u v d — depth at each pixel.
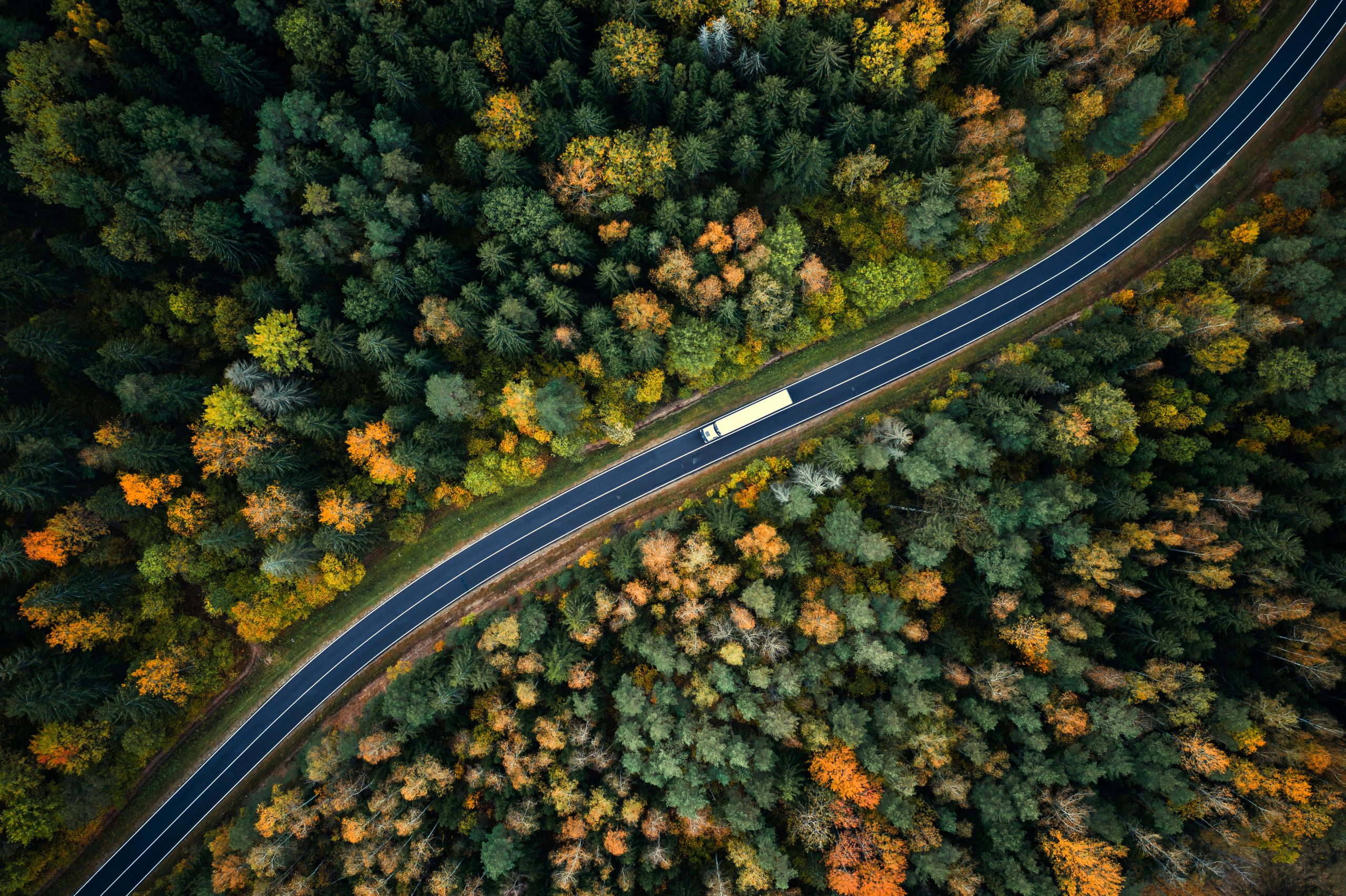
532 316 58.59
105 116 54.78
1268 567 56.00
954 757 56.38
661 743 56.66
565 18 56.75
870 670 56.53
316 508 62.84
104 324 60.44
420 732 60.62
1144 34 58.44
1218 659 58.28
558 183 59.50
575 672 57.59
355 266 61.97
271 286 59.06
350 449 58.59
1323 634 55.34
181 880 61.09
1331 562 57.25
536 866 56.00
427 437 59.84
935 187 60.91
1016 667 56.28
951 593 61.25
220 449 56.53
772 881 55.31
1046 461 63.47
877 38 57.22
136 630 61.16
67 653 57.06
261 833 58.69
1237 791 52.97
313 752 59.00
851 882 50.81
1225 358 59.19
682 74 57.41
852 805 54.47
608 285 62.69
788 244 60.97
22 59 53.28
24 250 57.88
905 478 63.28
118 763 60.84
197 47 55.28
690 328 61.62
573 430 64.50
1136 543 57.38
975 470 62.03
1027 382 61.34
